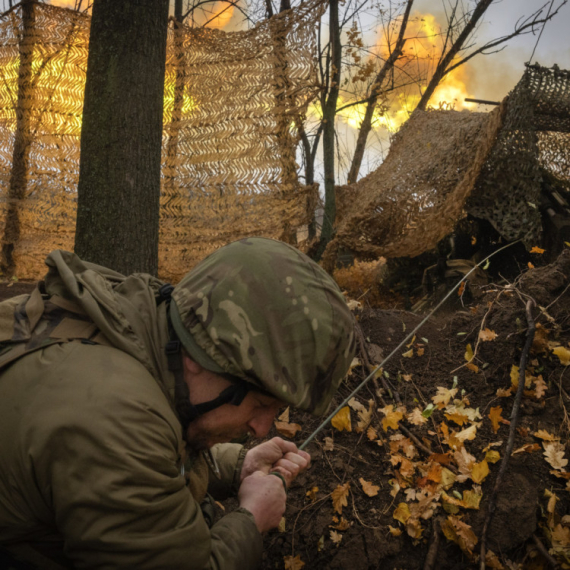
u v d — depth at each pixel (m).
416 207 4.45
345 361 1.09
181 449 1.10
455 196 4.23
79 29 4.02
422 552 1.78
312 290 1.06
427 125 6.06
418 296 5.65
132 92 2.52
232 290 1.02
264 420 1.17
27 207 4.16
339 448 2.10
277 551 1.81
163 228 4.02
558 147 5.09
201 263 1.15
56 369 0.97
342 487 1.91
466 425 2.14
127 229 2.55
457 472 1.93
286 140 3.70
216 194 3.91
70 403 0.93
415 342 2.60
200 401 1.07
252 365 0.99
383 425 2.12
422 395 2.29
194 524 1.03
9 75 4.16
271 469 1.54
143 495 0.93
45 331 1.05
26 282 4.12
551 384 2.19
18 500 0.96
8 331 1.06
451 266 4.93
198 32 3.91
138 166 2.55
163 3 2.59
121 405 0.94
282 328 1.02
